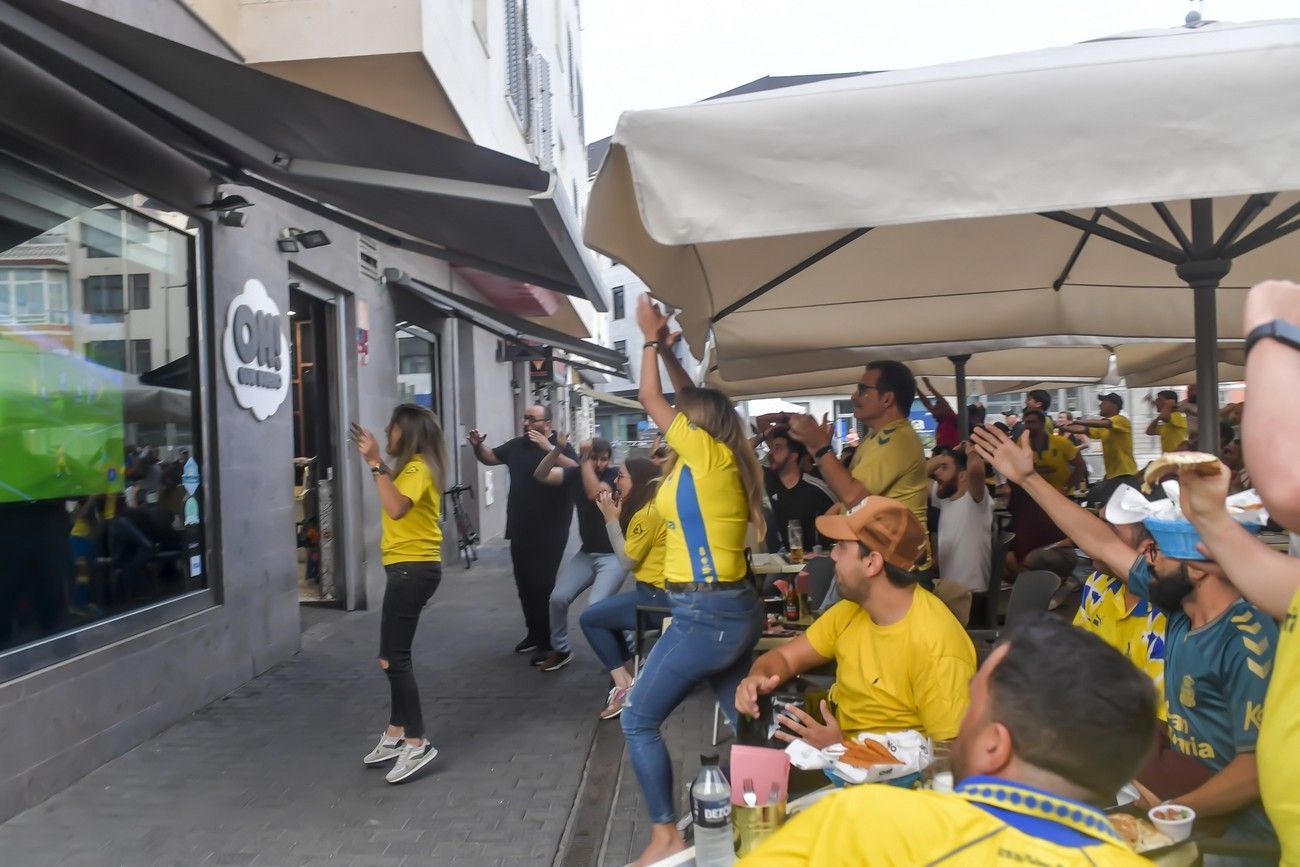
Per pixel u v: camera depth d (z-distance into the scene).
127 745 5.18
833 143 2.13
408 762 4.76
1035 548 7.57
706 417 3.57
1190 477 1.86
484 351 15.61
